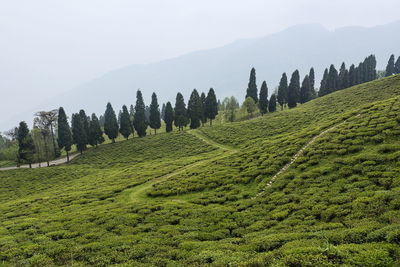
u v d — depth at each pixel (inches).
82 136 3860.7
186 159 2377.0
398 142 991.6
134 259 637.9
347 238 532.4
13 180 2529.5
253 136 2743.6
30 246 756.0
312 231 627.2
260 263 494.9
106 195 1450.5
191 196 1232.8
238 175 1289.4
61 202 1413.6
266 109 4699.8
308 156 1187.3
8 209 1401.3
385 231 507.2
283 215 778.8
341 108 2672.2
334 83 4906.5
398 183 725.3
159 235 778.8
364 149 1045.8
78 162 3410.4
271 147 1587.1
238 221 836.0
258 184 1139.3
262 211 865.5
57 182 2381.9
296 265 463.5
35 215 1189.1
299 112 3193.9
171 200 1219.2
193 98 4224.9
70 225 943.7
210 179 1352.1
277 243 587.2
